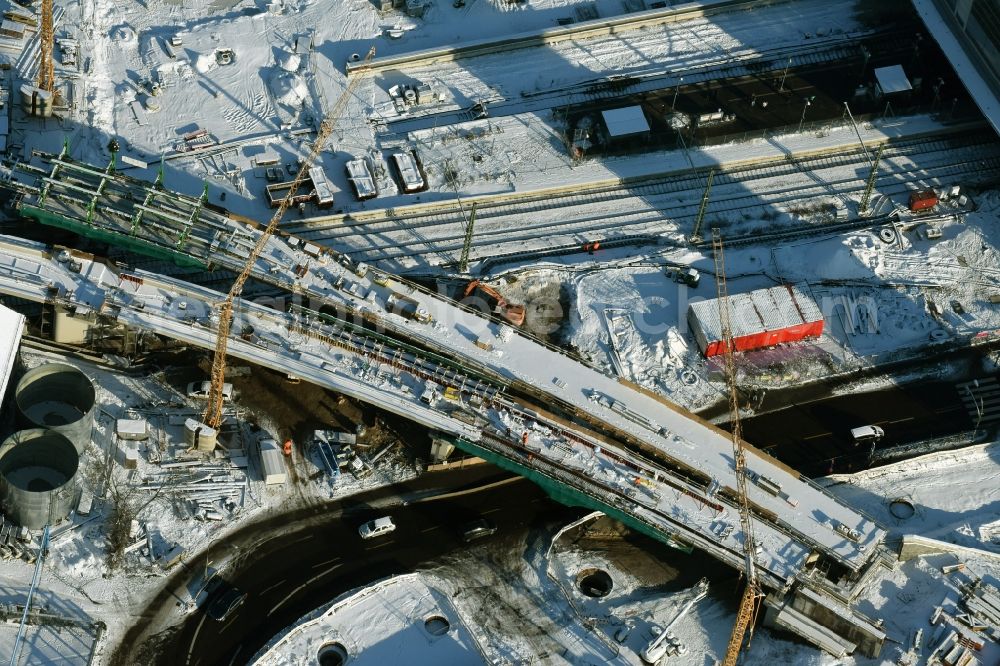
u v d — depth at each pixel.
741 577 188.62
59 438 184.38
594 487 189.50
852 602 185.88
